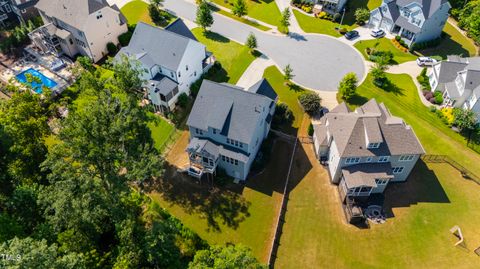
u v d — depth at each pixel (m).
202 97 51.38
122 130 41.38
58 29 71.69
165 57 60.56
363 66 75.12
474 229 47.59
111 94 47.97
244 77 70.38
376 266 43.62
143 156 41.94
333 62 75.75
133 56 57.72
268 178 52.84
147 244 37.72
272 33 83.75
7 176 46.62
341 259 44.16
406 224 47.75
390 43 82.69
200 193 50.59
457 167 55.53
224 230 46.56
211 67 70.62
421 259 44.31
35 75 69.25
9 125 45.56
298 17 90.38
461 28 90.12
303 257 44.25
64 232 38.00
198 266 33.94
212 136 51.31
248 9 92.75
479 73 61.50
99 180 42.59
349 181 47.56
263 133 56.19
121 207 41.12
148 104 63.44
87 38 69.00
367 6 95.31
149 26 62.97
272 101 57.72
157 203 48.56
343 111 56.06
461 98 62.94
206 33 82.06
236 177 52.88
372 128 48.28
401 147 48.66
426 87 69.44
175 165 54.00
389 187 52.34
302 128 60.81
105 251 42.38
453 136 60.41
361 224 47.69
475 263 44.00
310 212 48.97
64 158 41.69
